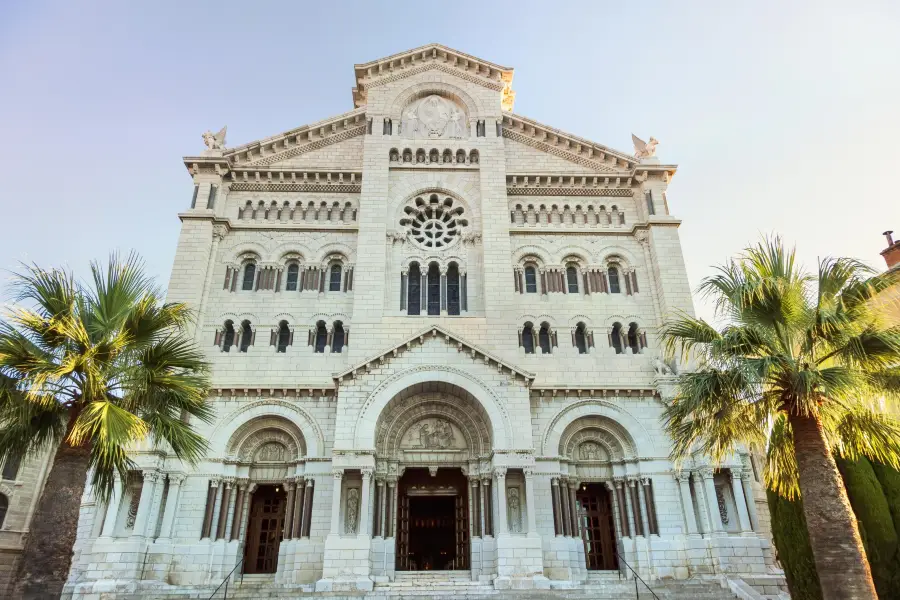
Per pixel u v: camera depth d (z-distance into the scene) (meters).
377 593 28.22
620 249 41.62
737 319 20.94
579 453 36.31
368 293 38.12
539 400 36.25
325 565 29.61
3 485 46.84
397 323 37.31
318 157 43.91
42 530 17.81
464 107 45.69
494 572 31.23
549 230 41.75
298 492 33.66
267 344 37.47
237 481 34.28
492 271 39.31
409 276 40.72
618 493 35.22
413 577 31.81
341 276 40.28
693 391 20.48
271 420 35.53
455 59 46.53
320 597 27.45
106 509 31.17
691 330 22.12
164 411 21.14
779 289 19.50
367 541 30.20
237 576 32.59
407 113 45.19
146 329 20.86
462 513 35.06
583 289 40.53
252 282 40.19
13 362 18.67
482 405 33.34
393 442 34.53
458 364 34.28
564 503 34.34
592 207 43.00
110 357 19.77
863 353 18.88
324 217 41.94
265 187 42.44
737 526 32.72
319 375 36.53
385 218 40.62
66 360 18.88
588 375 37.44
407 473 35.91
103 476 20.53
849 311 19.67
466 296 39.59
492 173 42.72
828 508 18.11
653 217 41.38
